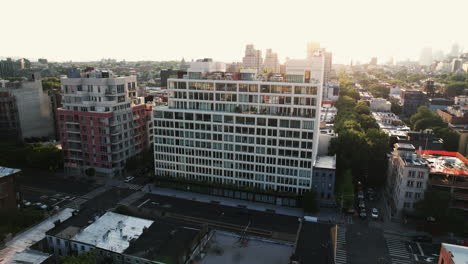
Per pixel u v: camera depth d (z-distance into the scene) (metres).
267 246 88.69
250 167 130.38
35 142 198.12
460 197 109.75
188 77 136.50
